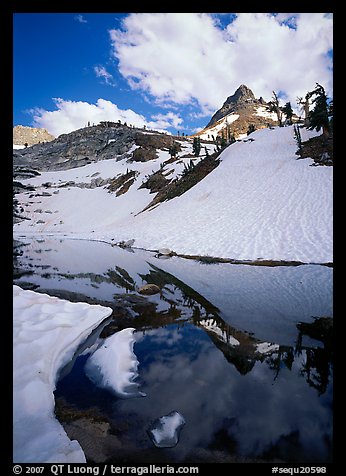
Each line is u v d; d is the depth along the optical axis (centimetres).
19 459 295
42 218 5897
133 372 489
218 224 2383
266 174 3092
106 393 432
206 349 582
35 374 438
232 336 650
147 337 644
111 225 4616
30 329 561
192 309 848
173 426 351
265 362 528
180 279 1277
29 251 2447
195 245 2072
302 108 4459
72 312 720
